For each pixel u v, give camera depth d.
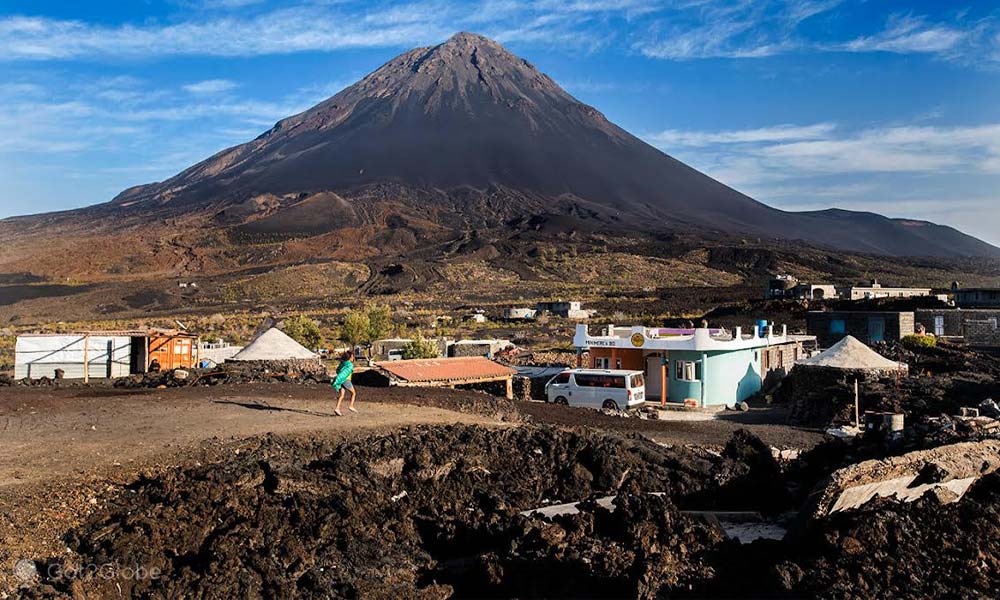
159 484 18.70
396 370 39.69
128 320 142.62
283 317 137.00
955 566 16.97
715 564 17.61
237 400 28.80
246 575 16.27
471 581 17.56
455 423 26.28
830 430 35.22
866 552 17.12
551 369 52.91
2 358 69.62
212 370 42.75
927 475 20.20
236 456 20.77
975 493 20.69
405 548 19.03
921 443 25.17
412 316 134.88
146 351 48.94
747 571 17.20
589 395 42.41
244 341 89.06
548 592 16.97
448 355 72.50
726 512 23.53
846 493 19.36
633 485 24.39
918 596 15.86
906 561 16.95
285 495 19.67
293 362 50.34
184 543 17.27
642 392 43.28
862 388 41.06
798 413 40.72
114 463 19.84
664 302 151.75
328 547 17.95
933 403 38.72
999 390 38.91
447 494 22.02
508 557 17.80
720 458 26.11
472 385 44.75
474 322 124.94
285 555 17.30
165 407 26.83
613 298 171.00
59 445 21.14
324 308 159.75
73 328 110.06
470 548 19.72
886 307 86.94
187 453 20.83
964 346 60.56
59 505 17.36
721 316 100.38
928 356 54.16
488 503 22.00
